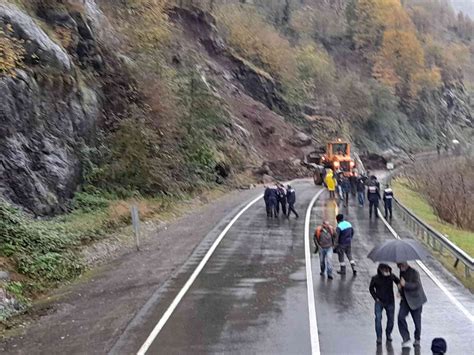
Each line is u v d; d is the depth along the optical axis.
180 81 39.69
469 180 42.53
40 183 20.28
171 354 10.56
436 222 30.89
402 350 10.82
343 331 11.88
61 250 17.31
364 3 109.62
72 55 26.48
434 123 105.81
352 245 21.08
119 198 25.44
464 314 13.15
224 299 14.13
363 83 90.69
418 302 10.83
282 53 74.88
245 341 11.23
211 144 41.72
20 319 12.91
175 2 61.84
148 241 21.36
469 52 162.88
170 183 30.78
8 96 19.64
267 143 56.09
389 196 27.48
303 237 22.33
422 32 147.00
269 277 16.33
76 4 28.66
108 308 13.47
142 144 27.61
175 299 14.09
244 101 60.00
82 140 24.45
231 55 65.56
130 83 30.50
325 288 15.22
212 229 23.92
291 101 71.25
